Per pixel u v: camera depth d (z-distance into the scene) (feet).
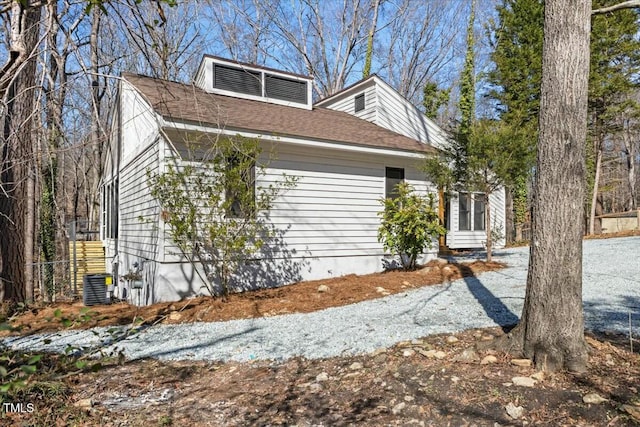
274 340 15.19
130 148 31.78
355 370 11.66
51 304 26.66
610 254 31.37
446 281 24.54
